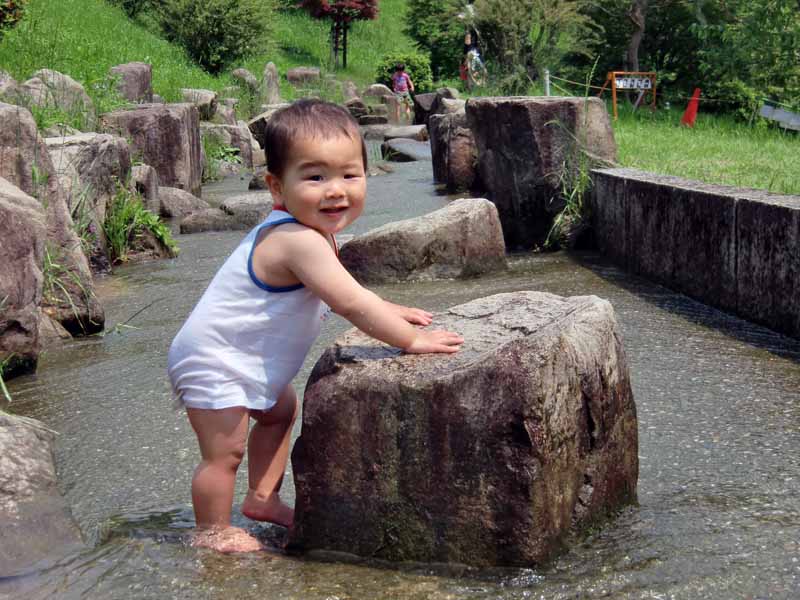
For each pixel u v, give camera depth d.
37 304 4.76
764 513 2.67
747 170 8.43
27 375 4.68
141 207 8.39
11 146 5.57
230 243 8.98
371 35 41.53
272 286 2.55
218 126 16.59
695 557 2.37
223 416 2.55
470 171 11.24
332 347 2.62
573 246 7.56
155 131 11.94
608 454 2.59
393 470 2.39
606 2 24.38
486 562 2.31
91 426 3.79
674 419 3.56
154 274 7.38
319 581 2.30
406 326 2.48
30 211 4.80
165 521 2.83
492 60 24.81
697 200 5.55
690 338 4.74
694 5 22.53
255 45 26.83
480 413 2.27
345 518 2.46
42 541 2.70
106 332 5.57
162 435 3.65
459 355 2.40
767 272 4.88
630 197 6.54
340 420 2.43
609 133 7.67
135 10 26.48
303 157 2.48
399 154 16.59
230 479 2.61
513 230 7.96
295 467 2.52
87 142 7.77
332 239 2.68
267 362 2.58
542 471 2.27
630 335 4.82
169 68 21.20
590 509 2.50
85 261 5.70
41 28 17.17
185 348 2.59
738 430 3.42
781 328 4.80
